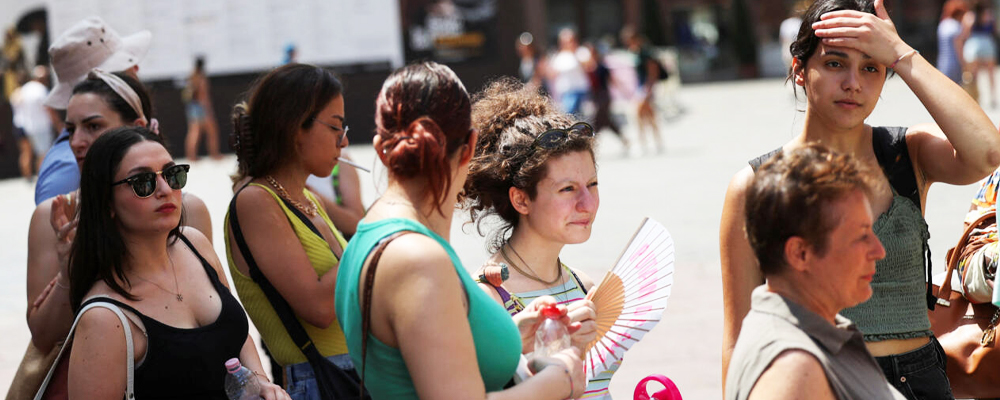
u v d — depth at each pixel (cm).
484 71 2194
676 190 1359
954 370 379
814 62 341
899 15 3691
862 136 351
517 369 268
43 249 396
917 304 336
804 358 236
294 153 378
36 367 374
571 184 322
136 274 339
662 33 3550
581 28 3866
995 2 3334
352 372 371
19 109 2011
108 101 439
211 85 2184
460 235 1145
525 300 330
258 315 375
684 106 2780
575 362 274
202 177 1844
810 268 244
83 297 338
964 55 2145
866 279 245
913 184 342
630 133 2334
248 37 2159
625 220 1154
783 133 1955
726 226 341
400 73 262
